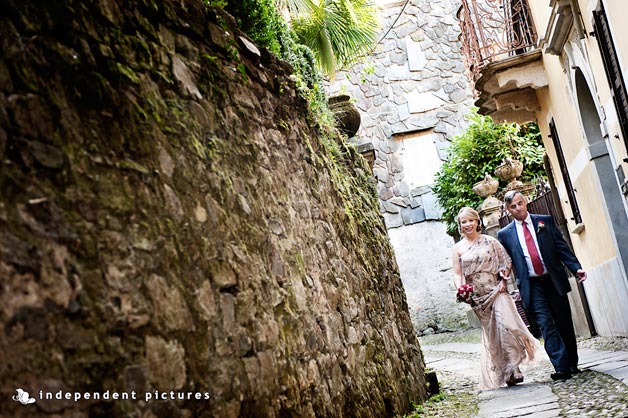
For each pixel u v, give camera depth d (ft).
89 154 7.51
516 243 21.26
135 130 8.56
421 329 58.44
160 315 7.97
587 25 22.13
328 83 61.21
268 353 10.73
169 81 9.95
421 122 61.72
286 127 14.70
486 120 49.75
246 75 13.02
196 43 11.35
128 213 7.89
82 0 8.23
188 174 9.63
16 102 6.62
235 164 11.53
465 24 32.53
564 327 20.84
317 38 30.89
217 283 9.60
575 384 18.20
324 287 14.55
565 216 34.71
